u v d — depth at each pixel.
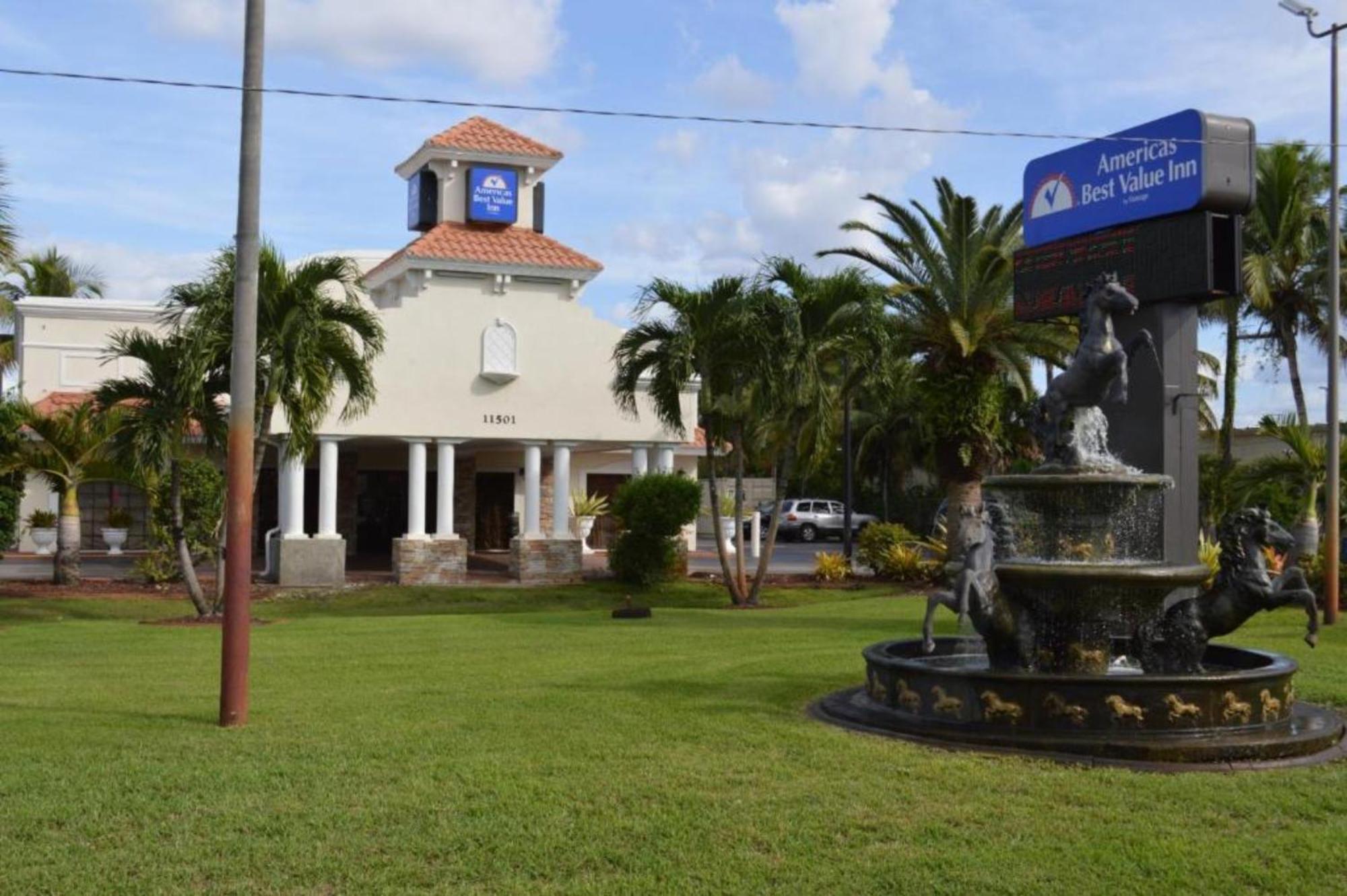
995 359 28.80
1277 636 17.20
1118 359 11.15
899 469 55.19
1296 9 20.55
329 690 12.39
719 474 48.56
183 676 13.60
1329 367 20.25
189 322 19.45
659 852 6.89
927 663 11.23
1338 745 9.45
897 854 6.87
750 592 26.73
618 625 19.91
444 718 10.65
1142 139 18.11
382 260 41.38
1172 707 9.20
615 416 30.28
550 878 6.52
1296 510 27.16
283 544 27.30
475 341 29.17
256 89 10.73
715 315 24.48
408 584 27.95
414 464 28.75
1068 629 10.67
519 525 37.62
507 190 30.75
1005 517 11.43
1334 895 6.25
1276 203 33.34
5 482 27.48
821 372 27.41
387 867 6.64
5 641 17.47
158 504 26.33
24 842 7.04
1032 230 20.27
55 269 52.97
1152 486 11.07
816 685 12.53
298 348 19.02
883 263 29.47
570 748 9.41
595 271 29.88
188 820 7.45
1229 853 6.85
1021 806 7.77
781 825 7.35
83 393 37.00
